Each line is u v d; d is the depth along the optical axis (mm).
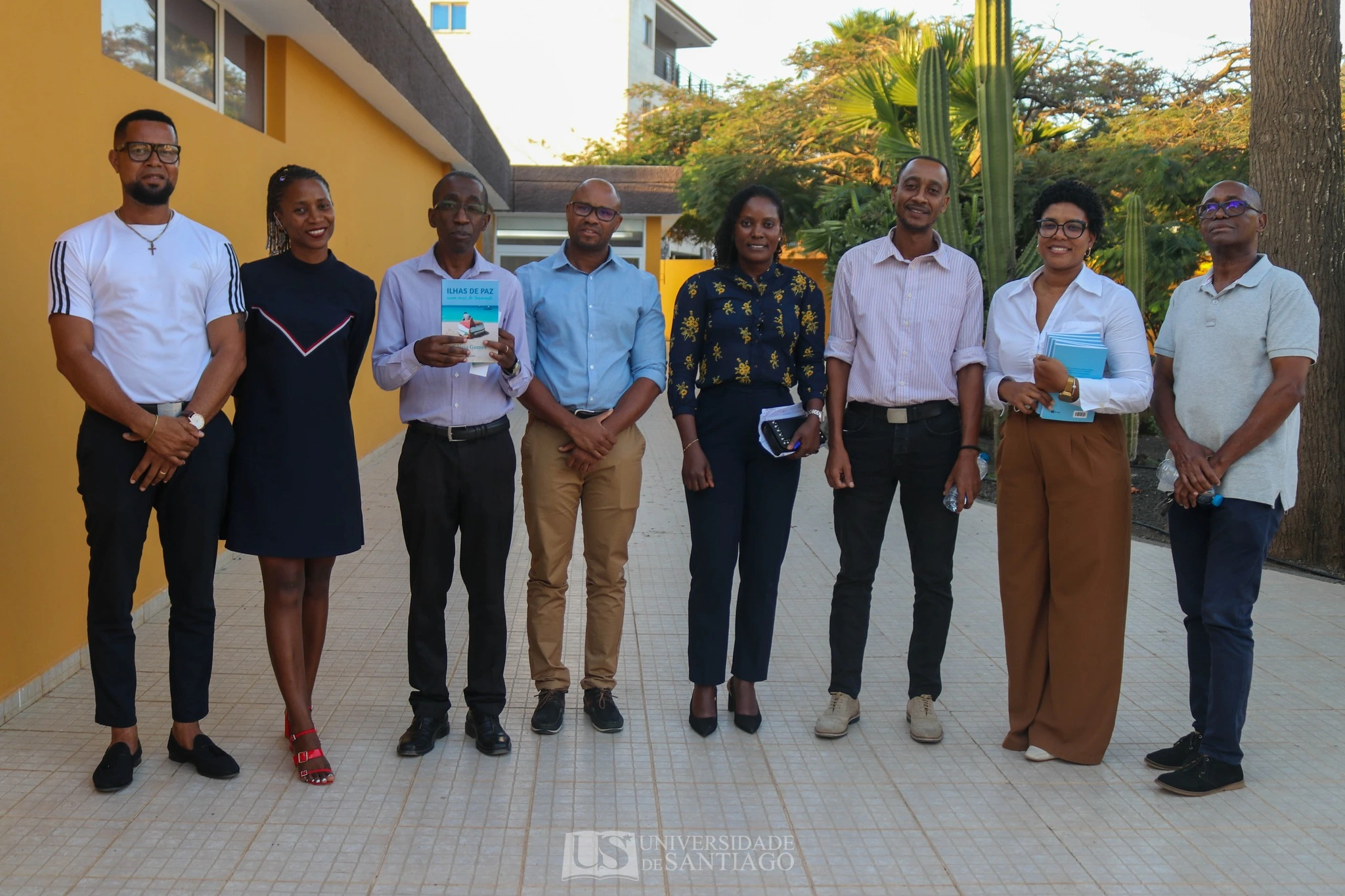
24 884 2686
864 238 13242
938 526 3709
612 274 3711
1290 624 5086
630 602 5367
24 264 3783
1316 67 6012
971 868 2910
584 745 3639
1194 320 3439
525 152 30109
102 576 3129
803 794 3324
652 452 10797
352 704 3918
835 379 3752
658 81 32812
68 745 3482
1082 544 3471
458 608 5137
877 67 12836
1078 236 3443
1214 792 3348
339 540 3301
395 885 2750
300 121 7102
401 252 10508
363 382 9008
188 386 3143
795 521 7473
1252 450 3273
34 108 3840
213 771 3277
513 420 12062
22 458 3754
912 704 3791
